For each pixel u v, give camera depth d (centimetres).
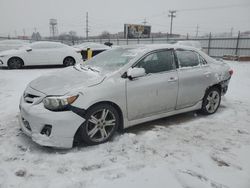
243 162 312
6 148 324
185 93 430
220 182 269
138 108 373
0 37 3109
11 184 252
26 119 321
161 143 354
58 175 270
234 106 557
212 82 470
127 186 257
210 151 337
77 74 371
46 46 1175
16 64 1123
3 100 560
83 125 321
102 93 329
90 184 257
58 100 305
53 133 302
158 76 391
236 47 2330
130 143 347
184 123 438
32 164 289
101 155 314
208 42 2564
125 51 418
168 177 274
